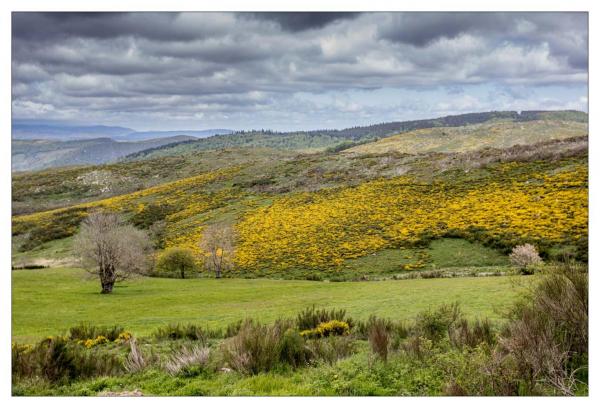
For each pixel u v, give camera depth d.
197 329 20.53
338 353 13.35
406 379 10.42
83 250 47.75
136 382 11.95
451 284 31.36
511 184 67.06
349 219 72.56
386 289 33.62
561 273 10.57
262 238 72.38
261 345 12.66
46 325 29.56
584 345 9.68
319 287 42.41
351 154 136.38
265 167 136.25
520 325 10.11
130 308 37.00
